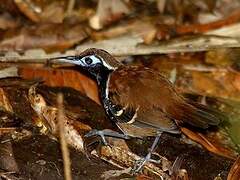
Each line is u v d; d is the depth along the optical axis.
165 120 11.61
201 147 12.77
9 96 13.19
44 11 16.72
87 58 12.50
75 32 16.08
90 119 13.16
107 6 16.72
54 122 12.49
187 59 15.38
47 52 15.59
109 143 12.48
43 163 11.95
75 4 16.97
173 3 16.92
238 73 15.00
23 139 12.49
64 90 13.80
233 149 12.70
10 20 16.44
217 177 12.08
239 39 15.69
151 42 15.82
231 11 16.83
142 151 12.57
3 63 14.71
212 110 12.02
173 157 12.48
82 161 12.12
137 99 11.77
